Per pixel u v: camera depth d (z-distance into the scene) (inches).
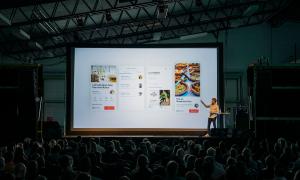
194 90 668.1
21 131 561.3
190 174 218.5
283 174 246.8
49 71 1212.5
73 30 896.9
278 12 1076.5
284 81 584.4
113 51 671.1
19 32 770.8
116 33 1090.7
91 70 668.7
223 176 251.3
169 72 670.5
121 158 352.8
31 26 854.5
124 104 666.8
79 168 259.6
